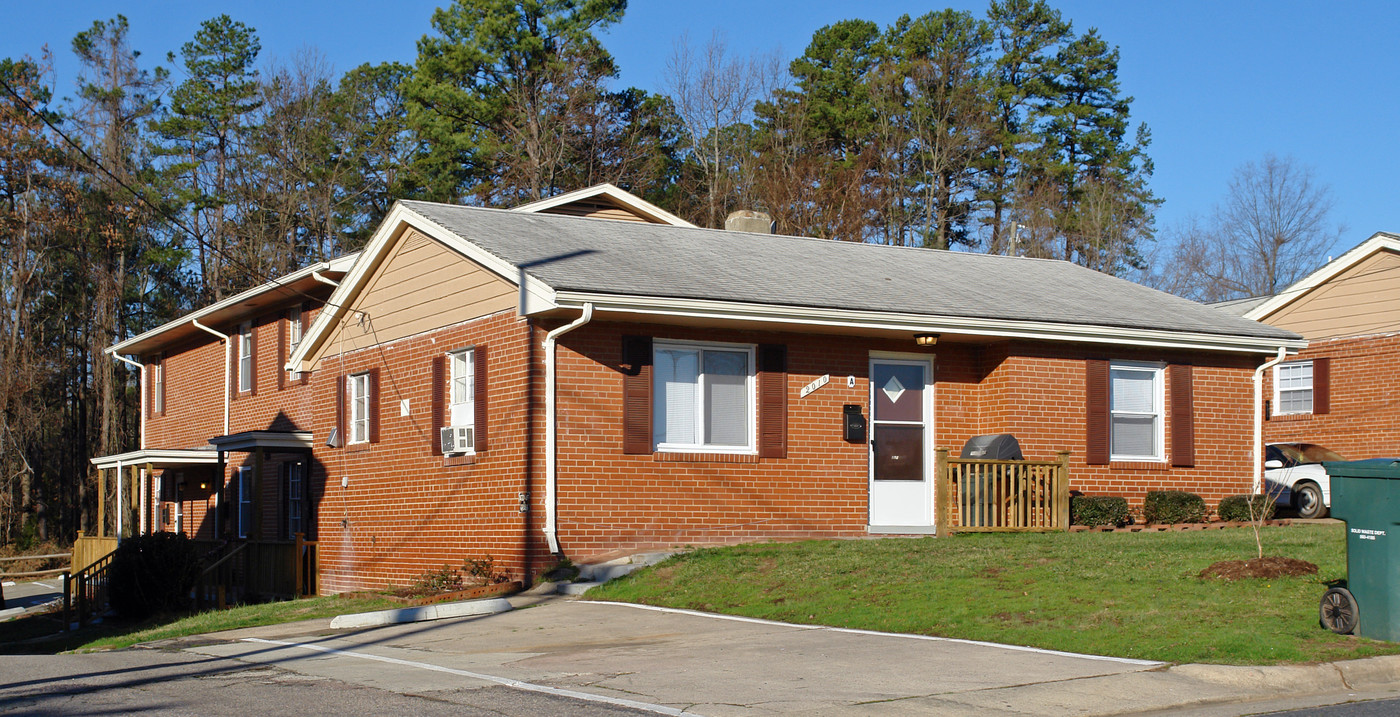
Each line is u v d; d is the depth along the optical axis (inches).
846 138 1861.5
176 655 441.7
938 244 1857.8
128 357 1465.3
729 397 675.4
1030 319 710.5
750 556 588.1
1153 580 470.0
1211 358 797.9
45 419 1850.4
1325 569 470.3
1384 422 995.9
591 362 633.0
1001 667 356.5
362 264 792.9
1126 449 770.8
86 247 1804.9
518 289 633.0
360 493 798.5
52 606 976.3
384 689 339.9
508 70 1743.4
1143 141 2091.5
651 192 1790.1
